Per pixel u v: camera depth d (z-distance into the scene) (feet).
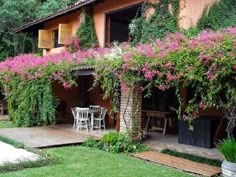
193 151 31.58
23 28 66.33
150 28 40.70
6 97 55.72
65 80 43.55
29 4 82.58
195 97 26.45
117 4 47.55
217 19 36.37
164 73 27.27
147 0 42.06
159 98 45.73
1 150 30.91
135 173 24.57
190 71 24.62
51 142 35.12
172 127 43.34
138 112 35.37
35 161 26.43
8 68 54.13
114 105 36.32
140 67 29.50
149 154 31.07
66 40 54.24
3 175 22.93
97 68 35.27
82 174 23.81
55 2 83.76
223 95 25.08
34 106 48.34
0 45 86.17
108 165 26.73
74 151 32.01
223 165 23.22
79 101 57.88
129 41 44.50
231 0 36.37
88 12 52.21
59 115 61.77
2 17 78.84
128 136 34.40
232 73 22.81
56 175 23.30
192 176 24.48
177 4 38.75
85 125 45.37
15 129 45.29
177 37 28.58
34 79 48.06
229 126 25.76
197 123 33.63
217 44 23.50
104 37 50.08
